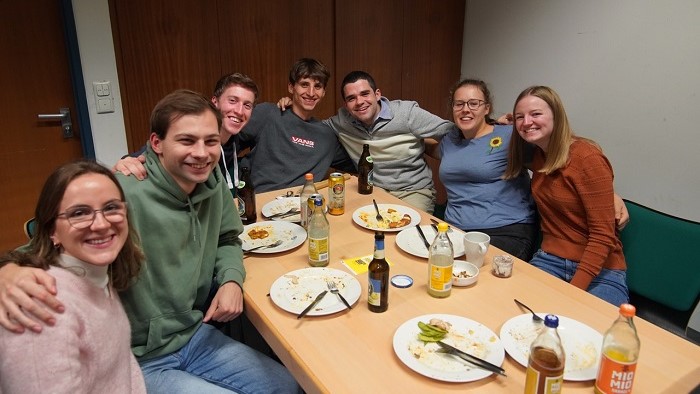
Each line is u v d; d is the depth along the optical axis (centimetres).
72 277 100
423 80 390
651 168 293
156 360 139
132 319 134
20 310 90
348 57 344
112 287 116
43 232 101
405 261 158
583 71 321
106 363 106
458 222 237
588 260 177
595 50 311
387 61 364
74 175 98
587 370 103
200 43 287
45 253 101
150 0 266
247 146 267
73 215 97
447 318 122
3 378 91
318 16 324
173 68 283
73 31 251
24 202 271
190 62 287
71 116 272
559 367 90
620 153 309
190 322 145
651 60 281
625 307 92
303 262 160
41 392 90
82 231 98
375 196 224
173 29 277
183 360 143
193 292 143
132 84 274
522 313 127
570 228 193
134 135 282
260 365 142
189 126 126
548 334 92
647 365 106
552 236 200
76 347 95
